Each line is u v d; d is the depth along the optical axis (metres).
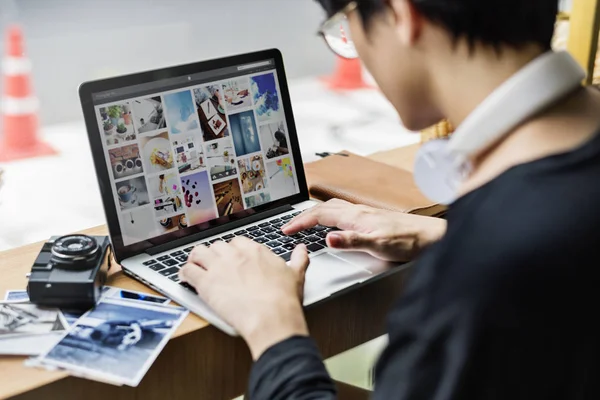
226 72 1.06
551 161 0.52
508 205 0.51
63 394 0.74
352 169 1.28
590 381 0.52
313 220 1.02
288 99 1.12
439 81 0.58
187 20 2.53
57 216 1.57
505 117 0.55
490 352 0.50
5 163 1.87
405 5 0.55
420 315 0.53
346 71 2.63
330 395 0.65
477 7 0.53
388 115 2.37
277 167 1.11
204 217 1.02
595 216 0.50
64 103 2.22
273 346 0.70
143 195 0.97
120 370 0.74
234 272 0.81
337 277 0.91
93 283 0.83
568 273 0.49
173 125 1.00
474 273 0.50
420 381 0.53
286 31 2.71
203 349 0.82
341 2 0.61
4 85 1.99
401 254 0.95
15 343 0.77
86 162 1.90
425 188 1.12
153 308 0.85
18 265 0.96
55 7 2.30
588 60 1.33
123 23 2.42
